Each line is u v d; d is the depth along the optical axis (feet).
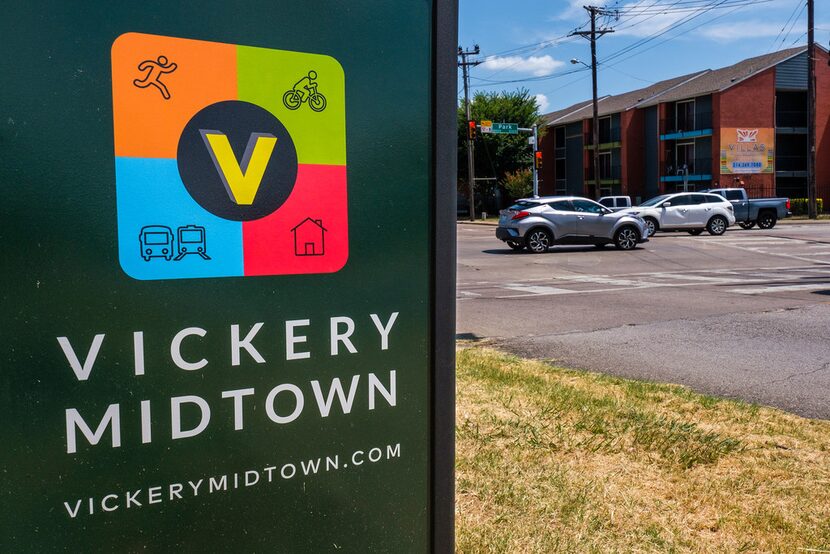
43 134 4.54
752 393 18.38
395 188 5.77
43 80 4.52
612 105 175.32
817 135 147.95
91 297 4.75
